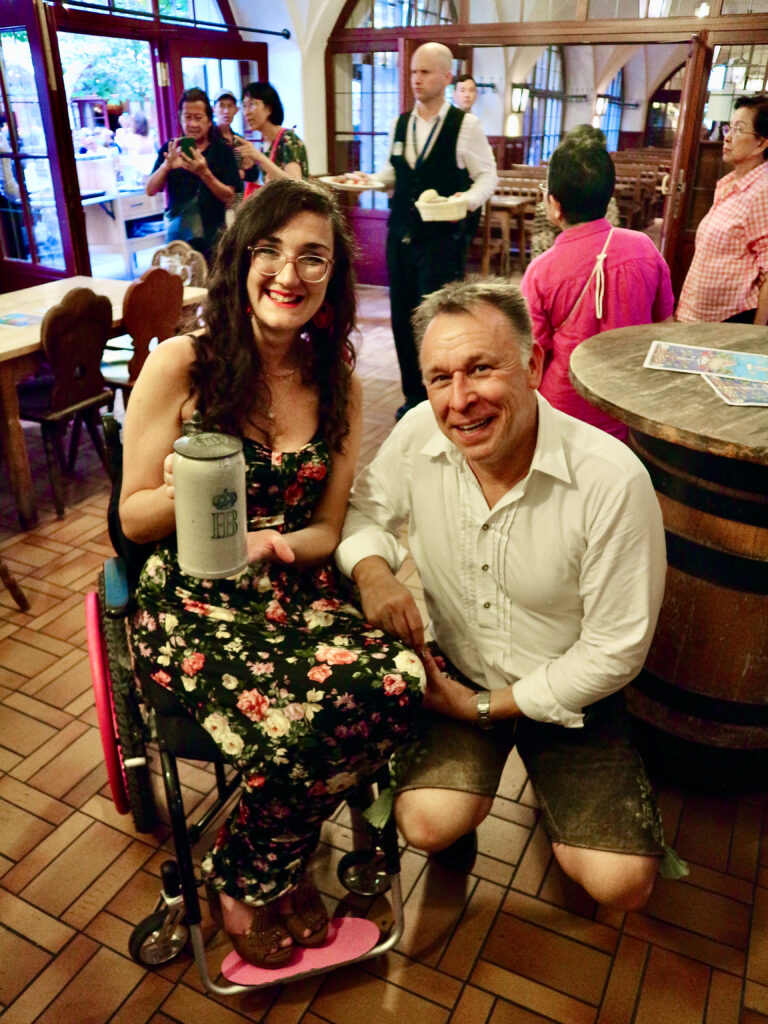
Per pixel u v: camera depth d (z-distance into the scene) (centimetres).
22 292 390
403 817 145
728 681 179
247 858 141
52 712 223
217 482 118
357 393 164
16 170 527
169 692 142
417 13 681
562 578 139
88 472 377
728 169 557
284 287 140
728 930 166
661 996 153
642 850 134
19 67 495
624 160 959
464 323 123
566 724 144
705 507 168
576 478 133
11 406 304
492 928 165
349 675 132
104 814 191
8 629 259
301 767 129
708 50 537
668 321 242
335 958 150
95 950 160
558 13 618
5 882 174
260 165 470
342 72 718
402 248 402
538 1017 149
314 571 160
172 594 147
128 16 584
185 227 487
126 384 355
